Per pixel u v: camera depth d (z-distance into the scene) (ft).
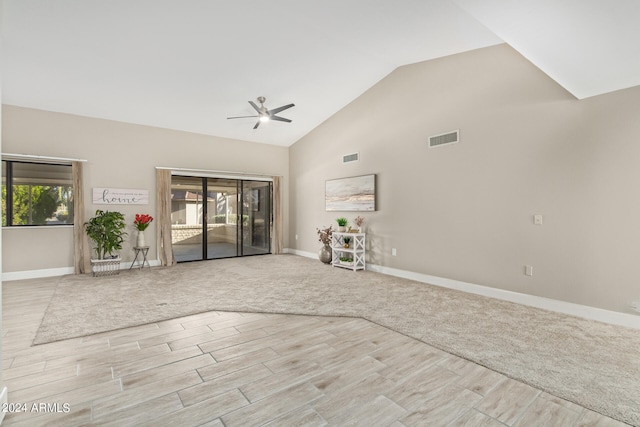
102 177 19.26
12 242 16.85
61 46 12.73
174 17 11.75
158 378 7.30
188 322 10.78
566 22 7.48
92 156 18.98
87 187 18.80
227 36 13.15
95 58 13.74
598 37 7.77
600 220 11.07
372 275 18.12
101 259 18.20
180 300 13.15
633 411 6.17
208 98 18.19
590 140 11.27
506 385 7.08
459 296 13.92
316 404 6.39
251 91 17.98
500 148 13.62
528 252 12.81
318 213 23.80
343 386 7.02
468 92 14.70
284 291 14.60
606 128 10.93
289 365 7.91
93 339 9.39
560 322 10.81
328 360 8.18
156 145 21.17
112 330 10.03
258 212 26.07
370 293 14.32
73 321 10.73
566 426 5.79
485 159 14.11
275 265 21.17
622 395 6.69
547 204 12.30
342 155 21.59
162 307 12.24
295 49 14.51
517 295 13.09
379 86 18.85
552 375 7.46
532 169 12.68
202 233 23.48
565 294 11.84
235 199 24.93
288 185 27.30
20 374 7.43
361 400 6.53
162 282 16.28
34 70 14.20
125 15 11.39
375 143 19.22
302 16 12.03
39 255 17.52
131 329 10.15
